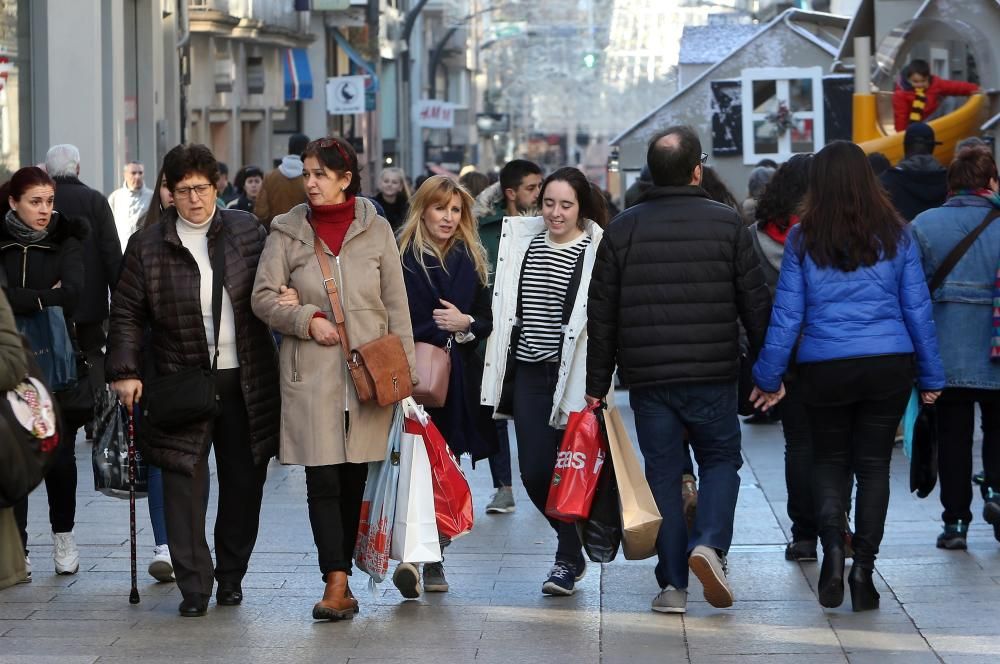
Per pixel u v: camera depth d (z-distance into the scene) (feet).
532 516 89.61
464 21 532.73
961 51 219.00
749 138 217.15
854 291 64.23
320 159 64.90
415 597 68.18
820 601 64.03
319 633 63.21
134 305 65.92
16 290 71.10
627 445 66.03
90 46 167.53
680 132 65.05
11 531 55.88
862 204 64.13
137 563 76.13
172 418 64.95
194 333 65.41
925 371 65.10
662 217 64.28
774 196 75.72
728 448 65.72
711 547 63.57
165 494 66.18
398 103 532.32
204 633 63.16
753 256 64.54
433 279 69.77
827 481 65.72
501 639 62.08
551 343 69.46
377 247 65.57
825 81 214.69
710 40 325.62
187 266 65.46
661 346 64.03
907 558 74.74
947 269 75.05
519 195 86.89
